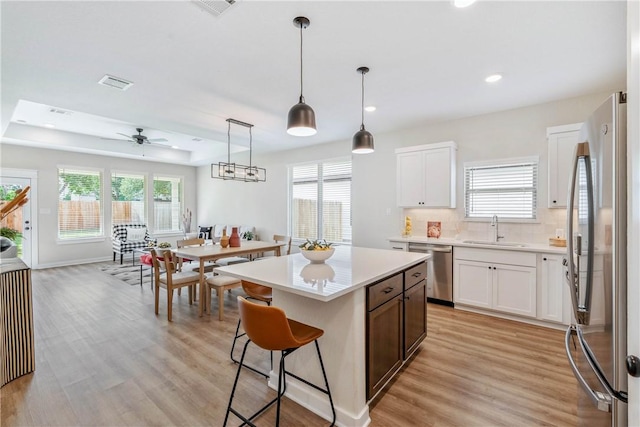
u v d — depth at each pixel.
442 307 4.00
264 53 2.55
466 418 1.91
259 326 1.59
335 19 2.10
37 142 5.88
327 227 5.97
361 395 1.89
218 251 4.08
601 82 3.13
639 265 0.78
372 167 5.26
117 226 7.35
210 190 8.66
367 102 3.70
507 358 2.66
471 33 2.26
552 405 2.03
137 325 3.40
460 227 4.35
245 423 1.73
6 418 1.90
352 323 1.85
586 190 1.38
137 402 2.06
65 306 4.02
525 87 3.26
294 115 2.20
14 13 2.00
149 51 2.52
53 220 6.57
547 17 2.07
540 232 3.77
